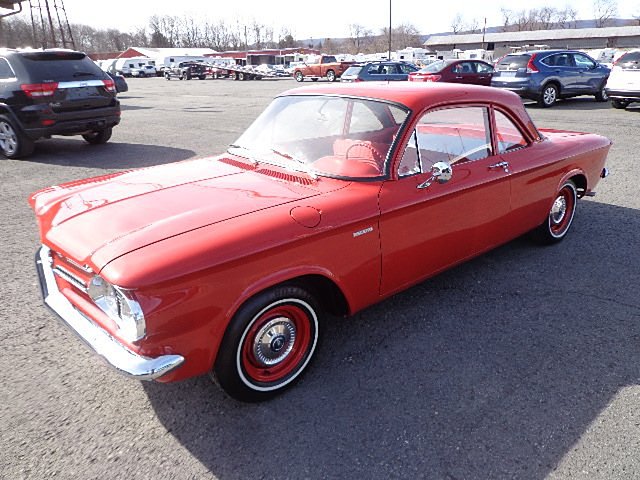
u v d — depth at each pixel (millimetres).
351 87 3463
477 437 2404
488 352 3070
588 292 3793
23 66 7969
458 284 3945
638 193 6227
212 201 2678
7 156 8570
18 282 3996
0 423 2498
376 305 3639
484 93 3570
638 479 2158
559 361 2975
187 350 2264
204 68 44750
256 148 3510
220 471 2234
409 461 2271
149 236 2291
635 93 12977
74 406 2633
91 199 2834
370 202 2809
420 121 3088
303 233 2496
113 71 59125
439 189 3166
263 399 2666
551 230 4590
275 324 2617
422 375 2865
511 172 3701
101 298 2338
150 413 2592
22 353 3076
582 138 4668
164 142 10039
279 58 66250
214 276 2246
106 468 2244
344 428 2477
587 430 2441
